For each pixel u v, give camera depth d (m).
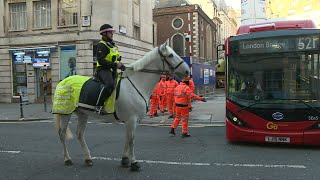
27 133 11.89
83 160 7.75
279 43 8.86
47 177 6.47
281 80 8.77
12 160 7.84
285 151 8.39
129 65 6.92
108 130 12.25
